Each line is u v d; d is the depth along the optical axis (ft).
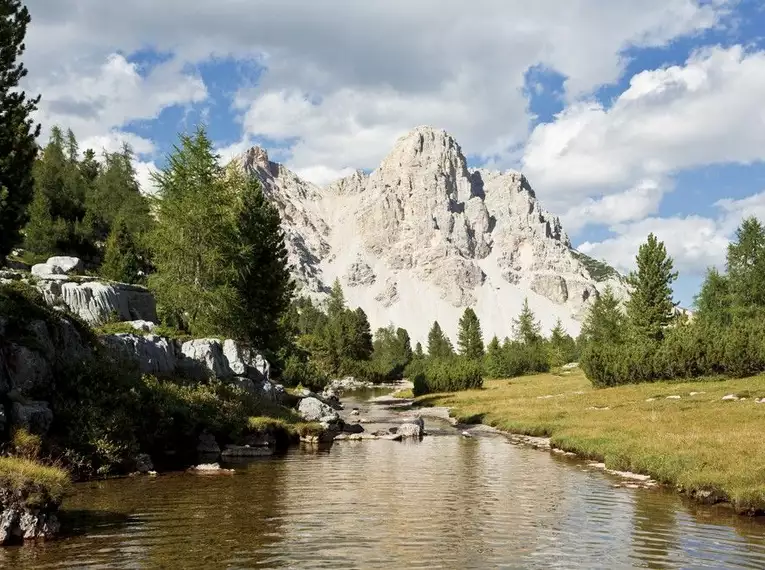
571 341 553.64
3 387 71.77
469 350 601.62
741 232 298.35
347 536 50.29
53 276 127.03
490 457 103.96
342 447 117.29
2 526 46.80
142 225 363.76
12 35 113.29
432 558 44.62
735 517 60.23
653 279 273.75
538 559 45.11
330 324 624.18
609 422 130.21
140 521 54.49
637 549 48.44
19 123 115.65
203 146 187.32
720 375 208.13
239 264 197.16
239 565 41.91
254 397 132.87
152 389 99.14
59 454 71.72
